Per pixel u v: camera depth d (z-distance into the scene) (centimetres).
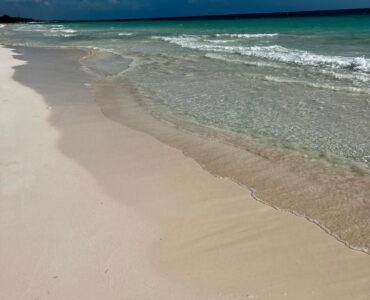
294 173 591
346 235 429
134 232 443
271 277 367
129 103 1020
